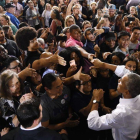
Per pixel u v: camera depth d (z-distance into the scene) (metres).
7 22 3.02
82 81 1.63
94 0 5.91
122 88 1.25
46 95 1.48
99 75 1.93
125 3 5.84
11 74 1.36
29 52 1.60
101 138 1.75
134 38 2.60
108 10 3.84
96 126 1.31
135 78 1.21
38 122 1.02
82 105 1.64
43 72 1.73
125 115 1.20
